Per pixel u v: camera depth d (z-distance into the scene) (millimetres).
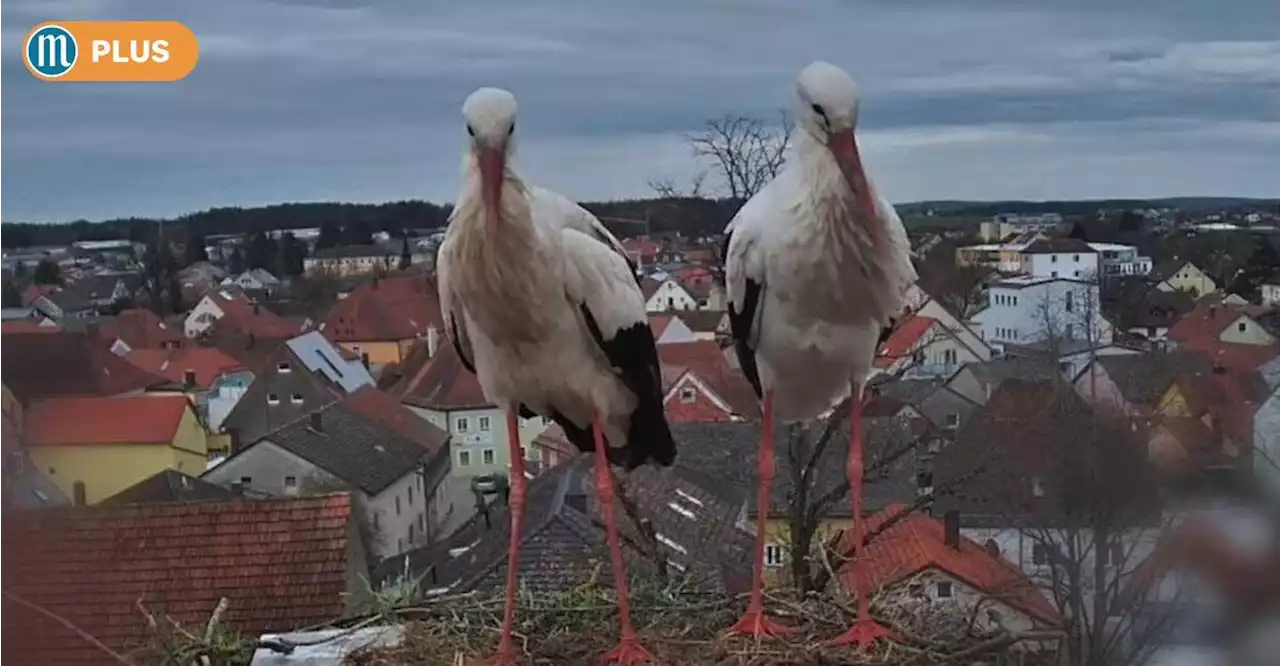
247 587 9422
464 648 5344
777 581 8008
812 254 4719
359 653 5316
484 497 21484
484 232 4344
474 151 4340
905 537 8133
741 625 5344
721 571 9328
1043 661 5469
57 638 8477
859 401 5176
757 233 4887
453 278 4586
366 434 21812
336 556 9656
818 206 4641
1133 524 5406
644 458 5691
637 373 5062
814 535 8555
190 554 9586
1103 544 5477
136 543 9625
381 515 19719
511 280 4480
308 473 19578
